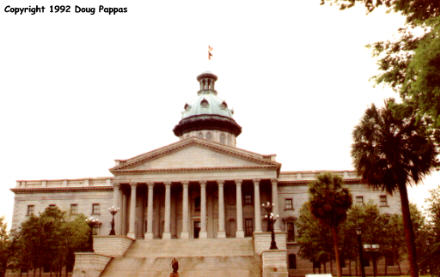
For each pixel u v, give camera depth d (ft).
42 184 229.86
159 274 131.23
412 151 83.82
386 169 86.48
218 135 254.68
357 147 89.40
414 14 47.37
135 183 199.41
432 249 87.25
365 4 48.39
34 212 224.53
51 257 158.92
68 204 224.94
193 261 143.74
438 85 43.19
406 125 85.20
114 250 153.99
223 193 201.36
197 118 254.88
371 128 87.76
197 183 204.23
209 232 207.62
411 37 53.98
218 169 198.08
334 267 197.88
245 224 209.77
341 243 154.71
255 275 127.65
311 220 161.07
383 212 208.44
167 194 196.75
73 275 128.98
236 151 201.36
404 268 193.88
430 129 55.72
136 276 130.52
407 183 86.07
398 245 158.71
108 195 224.74
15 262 161.27
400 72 53.21
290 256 204.13
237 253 160.97
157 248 166.40
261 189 213.46
